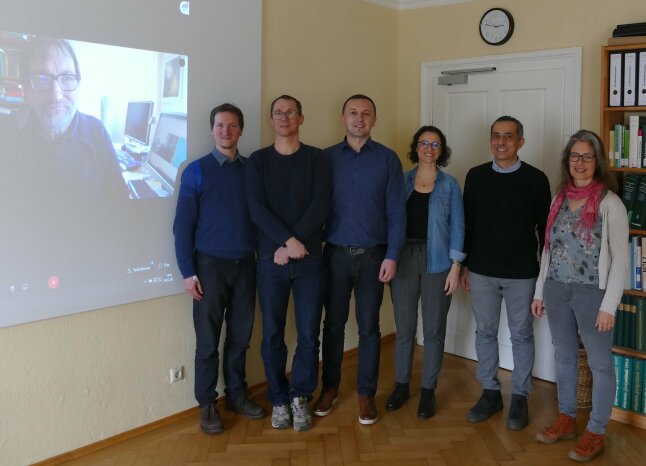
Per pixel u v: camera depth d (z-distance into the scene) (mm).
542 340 3590
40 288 2361
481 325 3057
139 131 2637
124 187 2604
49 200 2357
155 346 2826
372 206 2855
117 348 2672
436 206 2973
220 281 2787
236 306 2908
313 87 3531
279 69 3307
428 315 3041
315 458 2633
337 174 2877
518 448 2738
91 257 2516
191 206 2734
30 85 2264
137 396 2777
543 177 2904
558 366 2771
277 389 2924
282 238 2664
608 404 2602
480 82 3797
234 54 3014
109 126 2525
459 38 3877
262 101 3225
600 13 3295
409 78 4137
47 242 2365
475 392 3398
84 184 2461
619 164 2967
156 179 2727
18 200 2270
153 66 2666
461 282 3201
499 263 2924
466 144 3900
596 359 2594
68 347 2496
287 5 3316
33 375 2396
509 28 3615
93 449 2623
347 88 3775
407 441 2803
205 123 2914
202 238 2770
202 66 2871
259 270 2850
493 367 3068
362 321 2947
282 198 2760
